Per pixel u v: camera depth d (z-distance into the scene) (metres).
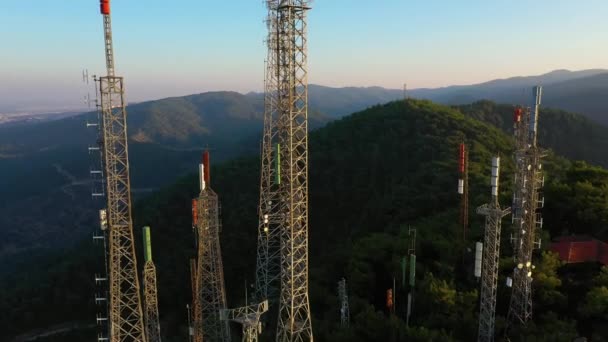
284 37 44.66
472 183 87.56
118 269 51.69
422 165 106.75
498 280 58.06
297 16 44.22
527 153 52.09
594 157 178.88
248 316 48.22
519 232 53.41
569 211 71.50
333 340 54.97
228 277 95.88
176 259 103.81
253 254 99.12
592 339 49.72
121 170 50.31
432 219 79.44
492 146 118.38
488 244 49.94
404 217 88.62
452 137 119.38
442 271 62.62
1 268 190.25
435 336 49.72
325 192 114.50
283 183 52.22
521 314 53.09
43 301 108.00
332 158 124.94
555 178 87.25
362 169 117.50
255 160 135.75
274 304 68.44
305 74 45.16
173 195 126.69
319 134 148.25
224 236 103.88
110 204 49.81
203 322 64.25
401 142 123.69
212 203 60.66
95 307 104.31
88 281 108.69
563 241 64.25
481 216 72.75
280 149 51.91
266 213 65.81
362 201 109.75
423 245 69.62
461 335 52.69
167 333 86.31
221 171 133.12
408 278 62.72
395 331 53.00
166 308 95.31
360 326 55.28
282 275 46.38
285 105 45.09
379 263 69.94
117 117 49.31
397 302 63.16
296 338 46.19
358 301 62.09
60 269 117.38
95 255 115.31
